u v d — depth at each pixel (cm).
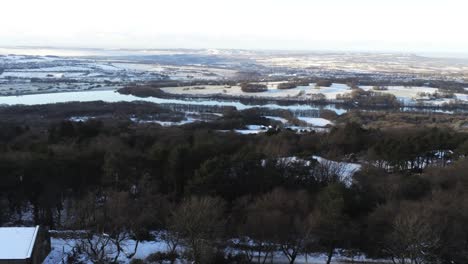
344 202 8588
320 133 16525
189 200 8488
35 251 7331
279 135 14725
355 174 10800
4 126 16825
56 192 9606
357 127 15038
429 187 9888
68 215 9650
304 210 8462
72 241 8669
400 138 13588
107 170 9906
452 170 10500
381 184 9719
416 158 12738
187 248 8069
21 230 7538
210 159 10075
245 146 11975
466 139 13400
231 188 9519
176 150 10356
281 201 8594
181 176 10119
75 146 11956
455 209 8206
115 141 12688
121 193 8925
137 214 8881
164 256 8194
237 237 8681
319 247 8619
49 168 9669
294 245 8031
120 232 8612
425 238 7319
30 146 12344
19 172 9475
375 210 8688
